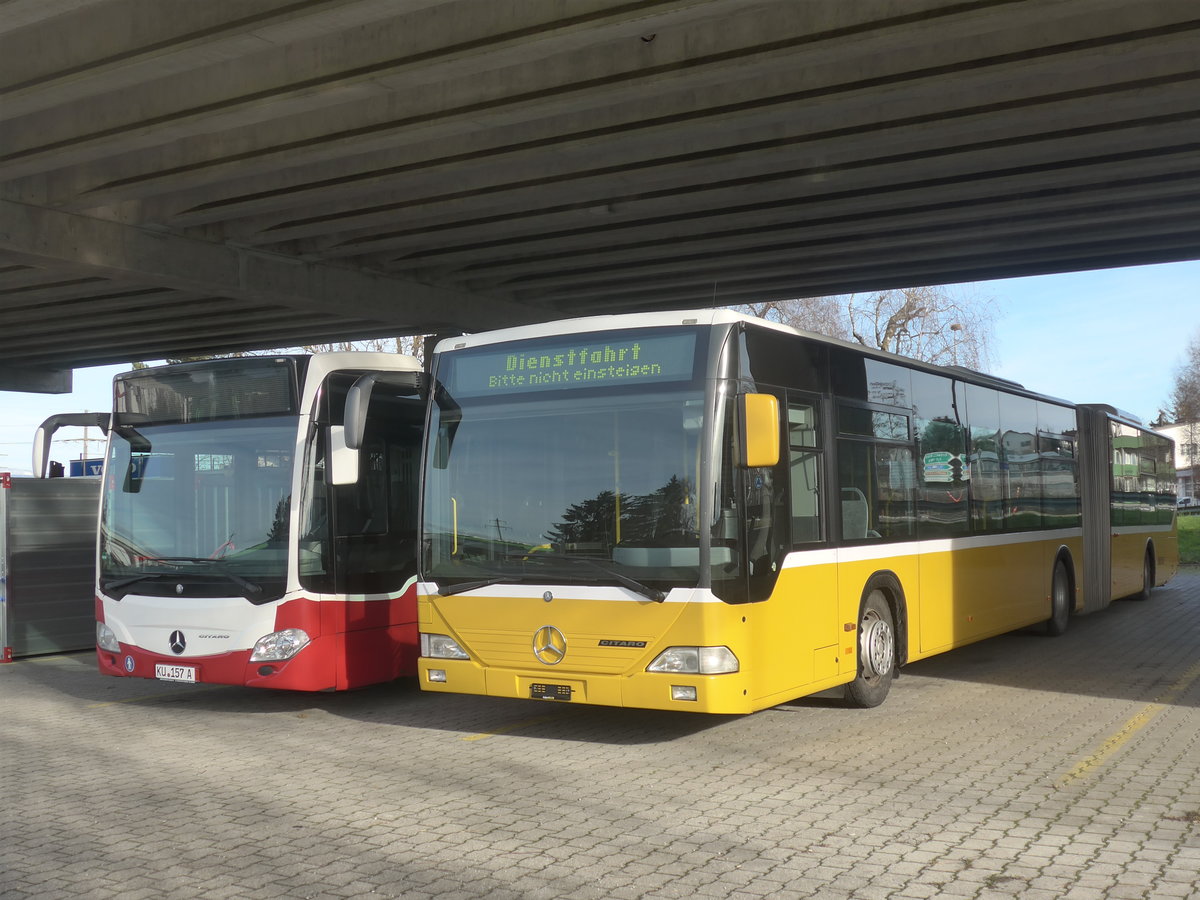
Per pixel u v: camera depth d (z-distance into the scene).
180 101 14.31
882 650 10.30
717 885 5.52
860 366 10.29
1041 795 7.12
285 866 5.93
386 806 7.13
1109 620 17.69
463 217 20.09
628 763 8.24
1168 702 10.32
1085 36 12.39
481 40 12.05
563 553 8.67
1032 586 14.30
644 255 22.62
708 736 9.15
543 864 5.89
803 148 15.56
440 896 5.43
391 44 12.66
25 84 13.22
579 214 19.22
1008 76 13.03
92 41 12.72
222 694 12.08
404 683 12.55
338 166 17.31
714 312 8.49
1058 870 5.66
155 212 20.03
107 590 11.12
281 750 8.99
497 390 9.21
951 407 12.23
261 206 18.98
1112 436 18.58
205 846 6.32
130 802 7.37
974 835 6.29
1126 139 15.41
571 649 8.53
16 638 15.69
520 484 8.95
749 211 19.45
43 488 16.17
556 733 9.45
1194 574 29.08
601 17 11.41
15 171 16.39
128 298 27.08
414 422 11.69
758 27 12.47
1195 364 82.94
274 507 10.48
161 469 11.08
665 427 8.45
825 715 9.93
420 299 25.62
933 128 14.75
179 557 10.80
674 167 16.50
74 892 5.57
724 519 8.21
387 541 11.19
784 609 8.72
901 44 12.01
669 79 12.95
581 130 15.21
